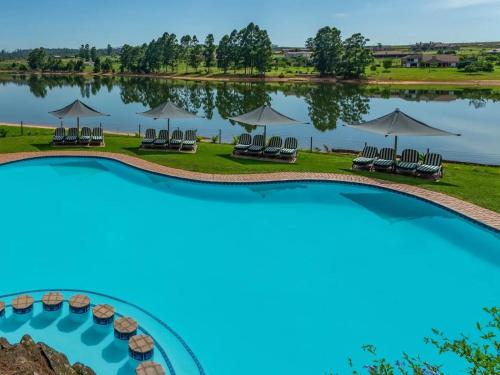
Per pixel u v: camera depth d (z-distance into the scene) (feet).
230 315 34.17
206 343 30.99
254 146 76.48
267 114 75.77
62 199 58.18
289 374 28.37
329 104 203.21
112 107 189.78
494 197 54.85
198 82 354.95
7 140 86.89
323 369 28.78
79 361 28.84
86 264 41.73
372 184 60.13
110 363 28.73
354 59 346.54
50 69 526.57
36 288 37.47
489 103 206.28
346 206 56.18
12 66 565.12
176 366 28.68
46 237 47.19
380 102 211.61
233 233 48.80
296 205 56.65
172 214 53.88
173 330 32.27
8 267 40.91
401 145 114.11
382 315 34.32
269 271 40.78
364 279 39.47
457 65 435.53
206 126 141.38
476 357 15.21
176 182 63.67
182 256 43.52
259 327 32.76
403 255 43.88
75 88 294.87
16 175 66.74
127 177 66.80
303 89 283.59
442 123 148.05
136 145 84.69
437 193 56.44
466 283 38.91
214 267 41.47
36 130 110.11
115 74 469.98
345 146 112.37
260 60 379.96
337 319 33.78
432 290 37.78
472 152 105.40
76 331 31.55
